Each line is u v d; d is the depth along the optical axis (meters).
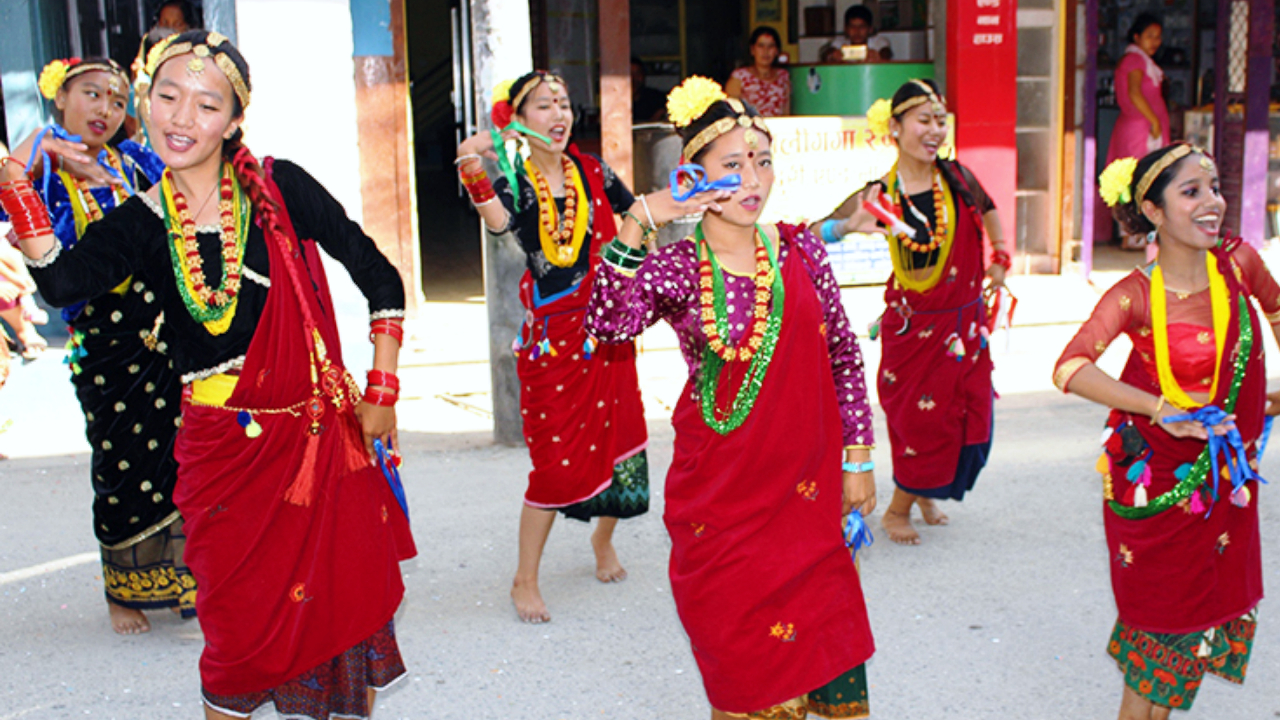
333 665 3.12
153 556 4.20
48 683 3.91
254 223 2.96
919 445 4.98
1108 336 3.21
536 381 4.23
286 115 7.41
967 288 4.90
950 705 3.66
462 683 3.88
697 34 17.19
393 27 8.39
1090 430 6.77
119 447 4.04
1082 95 11.20
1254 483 3.23
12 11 8.75
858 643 2.96
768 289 2.92
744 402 2.92
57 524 5.39
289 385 2.91
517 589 4.41
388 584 3.13
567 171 4.34
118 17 9.76
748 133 2.91
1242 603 3.22
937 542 5.10
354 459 3.04
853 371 3.12
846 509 3.16
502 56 5.87
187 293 2.91
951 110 10.82
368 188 8.54
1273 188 12.34
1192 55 14.29
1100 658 3.98
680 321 3.00
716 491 2.95
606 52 9.12
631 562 4.95
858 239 10.80
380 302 3.11
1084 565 4.80
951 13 10.64
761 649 2.94
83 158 3.30
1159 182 3.13
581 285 4.26
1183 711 3.50
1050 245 11.41
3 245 7.44
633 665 3.99
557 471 4.26
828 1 13.91
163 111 2.83
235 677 2.99
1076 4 10.91
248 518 2.93
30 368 7.97
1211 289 3.17
